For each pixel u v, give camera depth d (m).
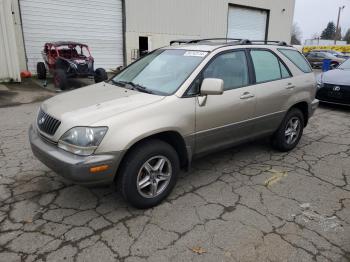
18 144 5.02
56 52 11.25
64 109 3.17
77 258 2.57
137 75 4.03
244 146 5.20
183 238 2.84
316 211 3.31
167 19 16.64
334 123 6.92
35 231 2.88
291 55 4.91
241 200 3.50
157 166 3.25
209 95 3.56
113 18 14.75
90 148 2.79
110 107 3.09
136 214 3.19
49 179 3.86
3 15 10.16
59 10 13.05
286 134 4.86
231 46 4.03
